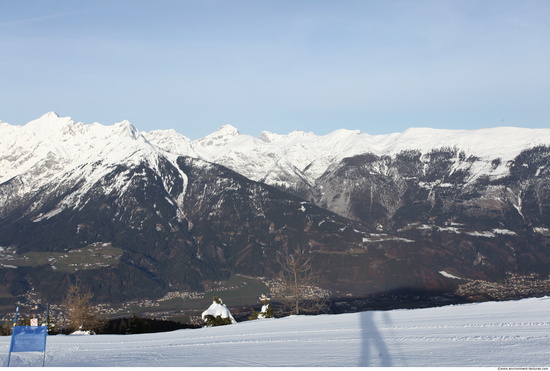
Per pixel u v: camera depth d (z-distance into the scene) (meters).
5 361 28.95
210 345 32.28
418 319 33.78
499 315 31.75
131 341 38.53
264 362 24.52
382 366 21.66
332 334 31.47
